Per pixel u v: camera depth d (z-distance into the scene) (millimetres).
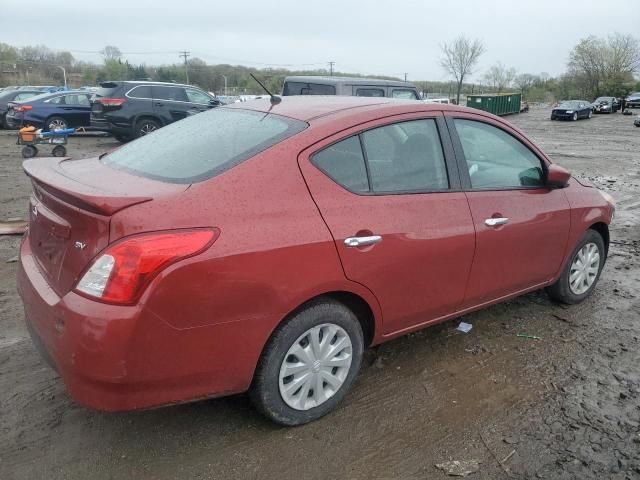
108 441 2791
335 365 2961
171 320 2330
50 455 2678
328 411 3029
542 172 4016
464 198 3400
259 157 2689
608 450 2814
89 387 2338
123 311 2240
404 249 3037
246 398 3160
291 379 2830
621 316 4449
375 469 2660
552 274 4219
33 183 2996
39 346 2623
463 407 3158
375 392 3283
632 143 22250
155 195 2424
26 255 2975
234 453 2732
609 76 76312
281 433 2885
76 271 2387
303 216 2678
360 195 2932
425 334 4043
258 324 2568
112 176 2820
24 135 12211
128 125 15109
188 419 2977
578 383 3430
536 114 51281
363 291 2928
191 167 2729
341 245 2764
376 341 3193
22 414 2975
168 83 15695
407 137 3232
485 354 3768
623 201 9617
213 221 2430
